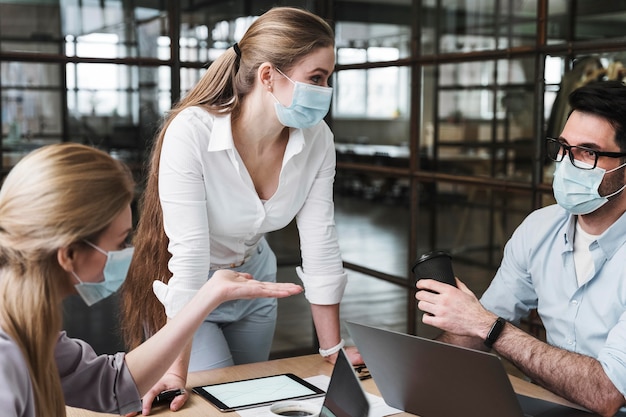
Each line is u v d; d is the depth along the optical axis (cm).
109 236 116
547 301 186
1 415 104
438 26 550
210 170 188
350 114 1014
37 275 112
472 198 692
